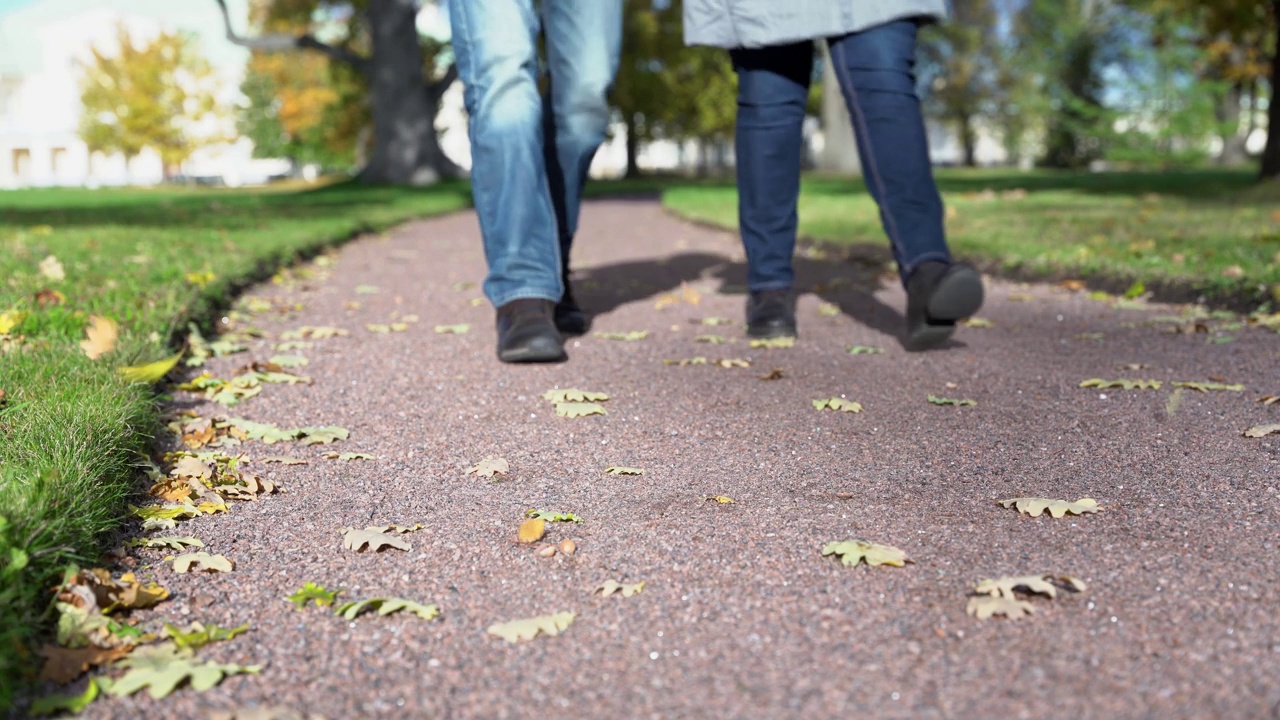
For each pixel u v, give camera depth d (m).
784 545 1.65
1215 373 2.88
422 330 3.78
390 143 23.56
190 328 3.38
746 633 1.33
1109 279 4.69
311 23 28.56
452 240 8.43
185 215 9.28
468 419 2.50
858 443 2.25
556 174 3.26
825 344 3.44
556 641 1.33
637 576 1.54
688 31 3.15
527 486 2.00
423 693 1.20
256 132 46.97
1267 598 1.40
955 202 10.44
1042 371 2.96
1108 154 26.33
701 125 34.81
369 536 1.69
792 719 1.12
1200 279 4.22
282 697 1.19
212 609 1.44
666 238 8.66
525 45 2.92
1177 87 25.20
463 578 1.55
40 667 1.22
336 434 2.35
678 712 1.14
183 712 1.15
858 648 1.28
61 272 3.89
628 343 3.47
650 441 2.29
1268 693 1.14
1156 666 1.21
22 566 1.30
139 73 34.81
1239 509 1.78
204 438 2.28
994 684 1.18
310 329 3.75
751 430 2.37
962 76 36.97
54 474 1.57
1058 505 1.79
